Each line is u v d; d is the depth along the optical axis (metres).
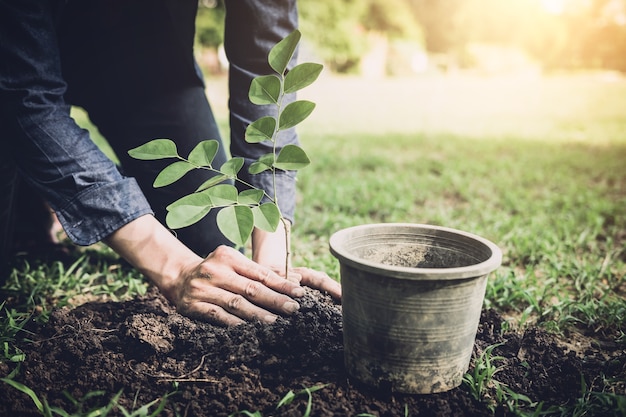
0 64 1.01
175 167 0.95
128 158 1.40
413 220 1.97
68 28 1.32
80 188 1.04
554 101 7.32
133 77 1.35
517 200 2.23
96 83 1.37
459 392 0.92
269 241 1.15
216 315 1.00
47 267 1.42
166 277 1.04
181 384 0.93
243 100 1.17
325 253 1.62
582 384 0.94
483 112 6.18
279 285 1.03
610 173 2.90
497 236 1.76
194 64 1.38
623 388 0.97
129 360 0.99
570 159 3.29
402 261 1.00
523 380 0.97
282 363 0.96
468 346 0.91
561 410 0.90
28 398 0.91
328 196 2.19
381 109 6.27
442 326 0.87
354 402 0.90
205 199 0.91
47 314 1.15
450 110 6.30
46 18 1.04
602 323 1.22
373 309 0.88
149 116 1.37
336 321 1.03
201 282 1.01
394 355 0.88
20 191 1.51
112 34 1.32
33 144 1.03
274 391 0.92
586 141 4.16
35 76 1.03
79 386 0.93
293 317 1.00
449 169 2.89
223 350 0.96
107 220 1.03
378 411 0.89
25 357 0.99
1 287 1.31
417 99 7.36
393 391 0.90
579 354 1.12
